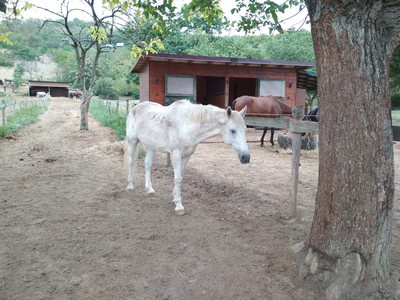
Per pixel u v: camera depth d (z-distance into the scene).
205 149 9.27
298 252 2.91
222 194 4.87
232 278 2.58
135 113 4.76
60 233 3.40
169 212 4.10
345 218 2.32
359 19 2.09
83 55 12.67
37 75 75.62
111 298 2.31
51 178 5.67
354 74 2.15
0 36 5.41
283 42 25.02
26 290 2.38
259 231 3.52
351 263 2.26
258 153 8.84
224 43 23.22
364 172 2.21
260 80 13.55
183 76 12.77
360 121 2.18
